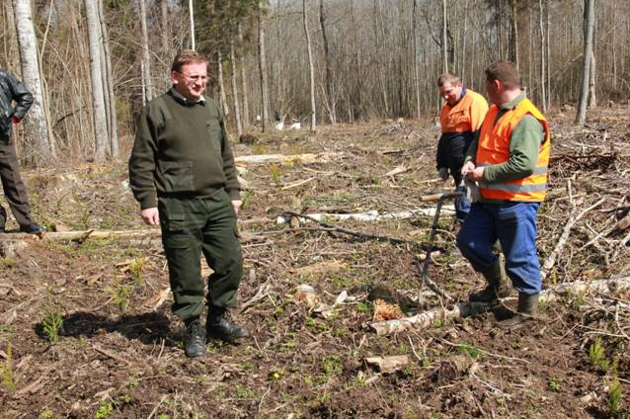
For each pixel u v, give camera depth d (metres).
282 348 4.09
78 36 16.02
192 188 3.79
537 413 3.29
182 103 3.83
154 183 3.86
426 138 13.91
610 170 7.82
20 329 4.49
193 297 3.96
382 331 4.18
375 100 44.91
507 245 4.16
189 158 3.79
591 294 4.63
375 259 5.82
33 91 10.68
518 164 3.88
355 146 13.38
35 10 17.03
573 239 5.86
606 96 36.34
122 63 22.39
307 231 6.62
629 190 6.73
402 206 7.66
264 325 4.48
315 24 45.22
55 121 16.25
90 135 15.16
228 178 4.11
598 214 6.28
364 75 45.19
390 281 5.27
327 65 36.00
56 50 15.84
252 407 3.43
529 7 29.19
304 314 4.59
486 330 4.25
